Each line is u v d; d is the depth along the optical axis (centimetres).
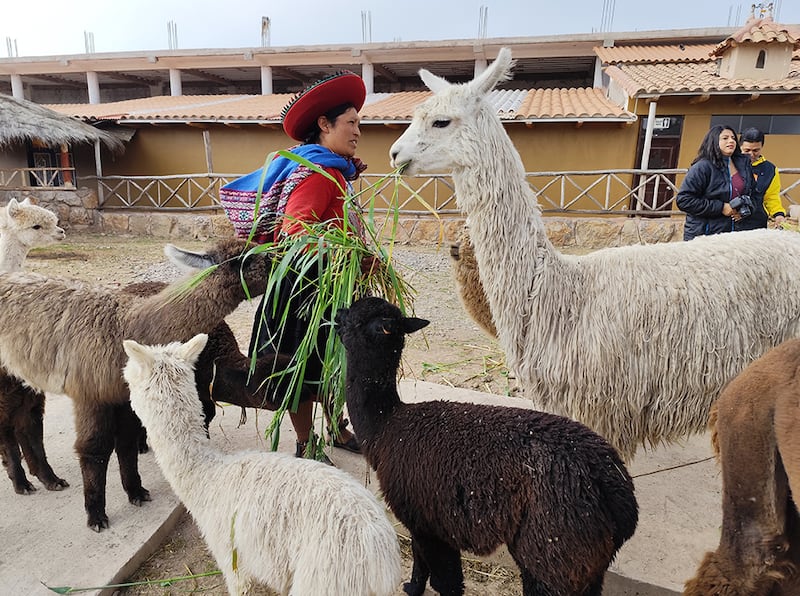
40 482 327
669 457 363
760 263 277
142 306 281
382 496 246
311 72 2327
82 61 2212
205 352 296
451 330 684
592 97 1566
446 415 229
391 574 192
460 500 209
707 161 433
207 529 225
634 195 1279
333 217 300
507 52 294
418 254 1206
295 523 203
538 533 192
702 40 1875
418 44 1959
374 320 235
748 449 180
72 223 1468
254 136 1533
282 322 276
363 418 242
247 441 371
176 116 1502
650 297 273
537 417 219
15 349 281
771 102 1234
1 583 246
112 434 280
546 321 288
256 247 270
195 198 1581
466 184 300
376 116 1373
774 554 179
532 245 294
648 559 268
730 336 269
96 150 1506
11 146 1439
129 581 261
